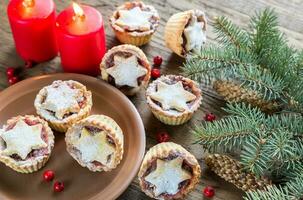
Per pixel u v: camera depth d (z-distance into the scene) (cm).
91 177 71
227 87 74
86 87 76
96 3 87
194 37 78
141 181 68
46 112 73
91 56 77
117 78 76
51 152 73
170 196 69
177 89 75
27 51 80
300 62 69
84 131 70
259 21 71
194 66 73
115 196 67
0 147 70
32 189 71
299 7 87
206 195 71
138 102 78
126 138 72
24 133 71
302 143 67
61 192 70
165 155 68
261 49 72
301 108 69
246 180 69
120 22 80
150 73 78
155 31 82
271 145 64
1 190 70
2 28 85
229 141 69
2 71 81
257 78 69
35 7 77
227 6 87
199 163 73
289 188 65
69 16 76
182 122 76
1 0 87
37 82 76
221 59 71
